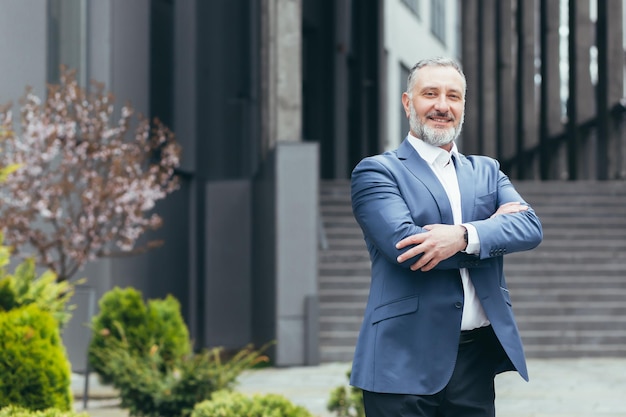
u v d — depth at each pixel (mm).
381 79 35531
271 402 7043
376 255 4109
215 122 25234
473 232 3893
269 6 19938
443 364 3934
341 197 22391
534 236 4000
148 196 14539
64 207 16469
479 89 42312
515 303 19188
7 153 13953
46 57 16797
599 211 22344
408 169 4105
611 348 18328
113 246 17422
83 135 14297
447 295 3961
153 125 20016
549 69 32625
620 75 26734
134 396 9586
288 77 19625
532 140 36156
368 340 4039
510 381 14688
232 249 24703
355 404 8109
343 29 32188
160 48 20672
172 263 21344
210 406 6984
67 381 6723
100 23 17578
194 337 23219
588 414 11391
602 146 26938
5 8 16547
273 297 18188
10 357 6512
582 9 29125
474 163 4250
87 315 17016
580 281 19734
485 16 41500
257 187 22719
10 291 7590
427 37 47719
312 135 31828
